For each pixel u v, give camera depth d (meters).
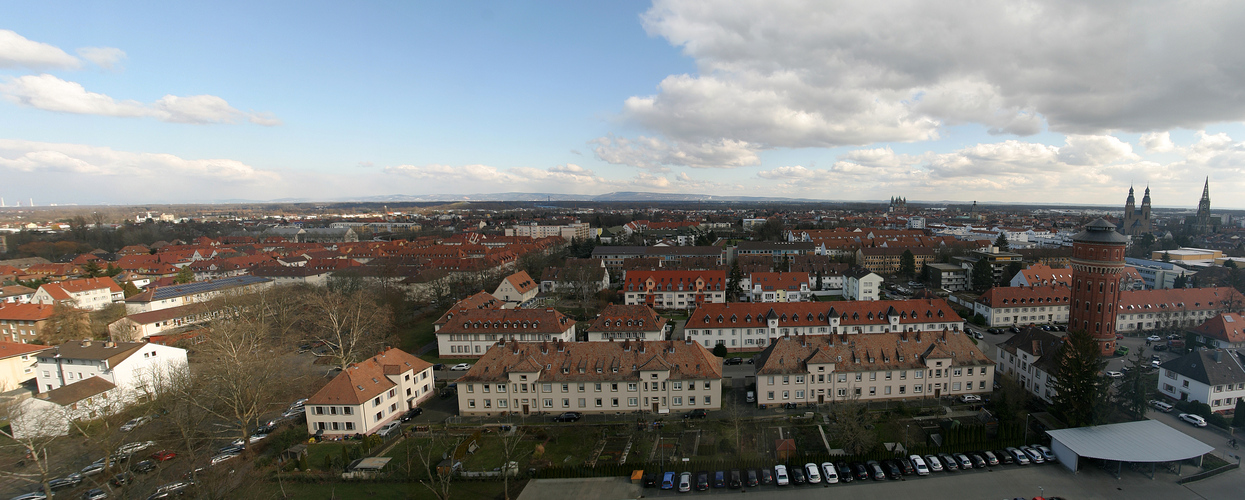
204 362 97.94
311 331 126.06
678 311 159.62
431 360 116.69
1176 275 170.00
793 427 79.81
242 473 66.94
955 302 161.50
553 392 86.31
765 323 116.44
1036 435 73.75
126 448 73.75
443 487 60.66
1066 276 157.25
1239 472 65.25
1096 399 73.81
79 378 97.81
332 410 79.44
